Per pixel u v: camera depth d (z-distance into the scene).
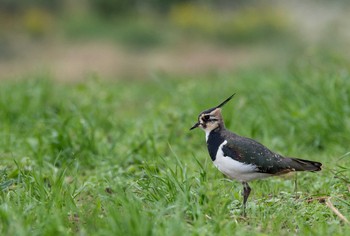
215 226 9.14
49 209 9.70
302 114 14.99
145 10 49.62
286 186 11.73
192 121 15.48
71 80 32.16
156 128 15.21
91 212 9.79
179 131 15.21
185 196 9.73
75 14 48.72
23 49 42.12
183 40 43.62
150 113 17.55
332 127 14.62
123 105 21.05
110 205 9.62
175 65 38.44
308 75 17.61
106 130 15.76
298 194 11.23
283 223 9.84
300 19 40.53
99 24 45.84
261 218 9.93
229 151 10.41
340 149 13.97
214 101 17.16
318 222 9.73
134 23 45.03
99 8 49.28
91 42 43.34
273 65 25.91
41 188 10.45
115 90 22.14
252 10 45.97
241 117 15.87
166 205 10.00
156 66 37.84
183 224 8.99
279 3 45.75
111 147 13.89
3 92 18.08
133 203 9.34
